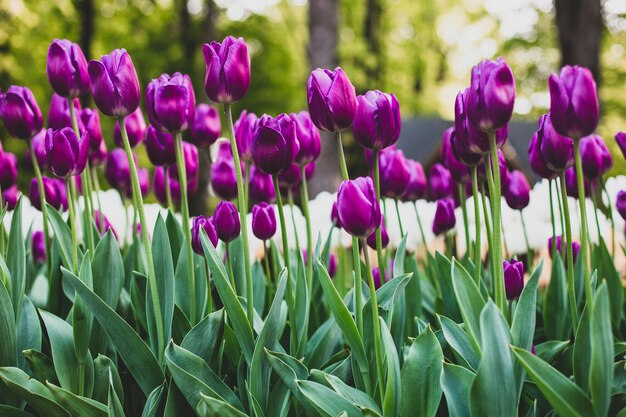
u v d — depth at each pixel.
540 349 0.99
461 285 0.91
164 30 10.41
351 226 0.88
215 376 0.96
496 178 0.90
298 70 11.55
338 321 0.93
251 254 1.57
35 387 0.96
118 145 1.35
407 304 1.19
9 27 7.15
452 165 1.19
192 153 1.21
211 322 0.99
